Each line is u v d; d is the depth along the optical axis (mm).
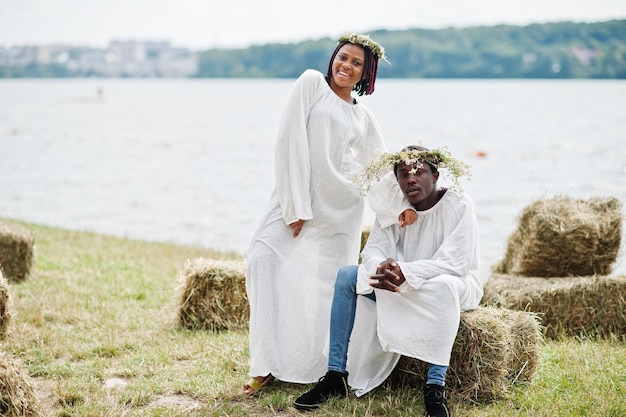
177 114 63500
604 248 6832
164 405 4559
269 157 28953
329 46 133000
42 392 4750
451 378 4672
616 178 19141
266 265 4871
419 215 4816
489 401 4629
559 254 6871
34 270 8352
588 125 42312
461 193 4773
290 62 170500
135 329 6180
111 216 15391
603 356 5426
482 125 43250
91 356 5453
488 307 4961
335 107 5004
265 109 72062
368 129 5289
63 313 6500
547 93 93875
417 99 82312
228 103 85062
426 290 4438
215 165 26000
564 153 26609
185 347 5629
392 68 122188
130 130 44469
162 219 15031
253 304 4855
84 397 4598
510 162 23953
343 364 4699
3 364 4168
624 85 120875
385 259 4719
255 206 16859
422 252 4797
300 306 4902
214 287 6207
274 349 4770
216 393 4703
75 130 44031
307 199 4887
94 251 9945
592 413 4344
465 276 4617
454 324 4418
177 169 24703
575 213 6914
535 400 4582
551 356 5434
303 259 4996
